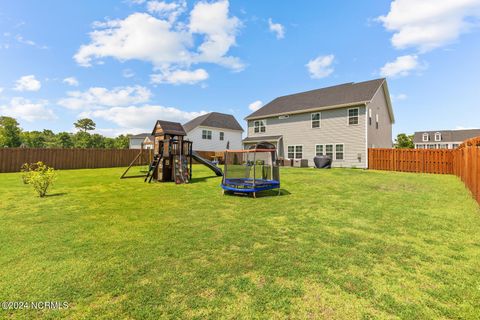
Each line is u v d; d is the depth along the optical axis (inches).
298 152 774.5
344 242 130.4
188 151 434.9
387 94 749.3
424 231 146.3
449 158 502.0
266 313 73.9
